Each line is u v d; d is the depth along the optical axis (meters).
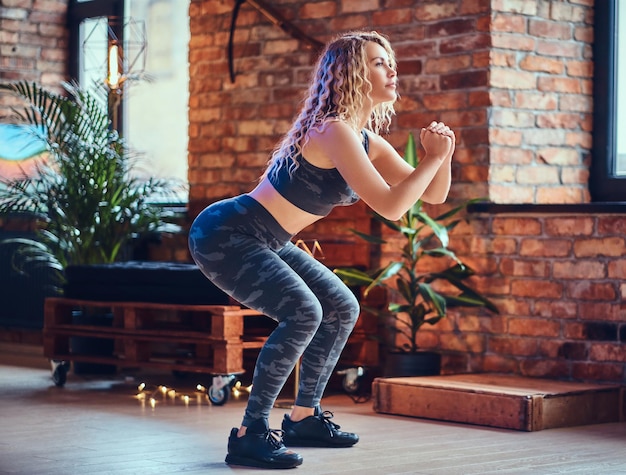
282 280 3.63
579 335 5.01
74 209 6.16
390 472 3.52
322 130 3.54
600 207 4.91
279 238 3.71
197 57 6.45
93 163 6.15
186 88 6.96
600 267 4.95
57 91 7.56
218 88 6.34
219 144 6.34
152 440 4.11
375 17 5.63
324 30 5.83
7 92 7.34
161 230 6.38
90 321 6.01
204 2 6.41
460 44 5.34
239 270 3.64
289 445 3.99
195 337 5.19
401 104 5.55
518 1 5.32
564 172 5.49
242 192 6.23
